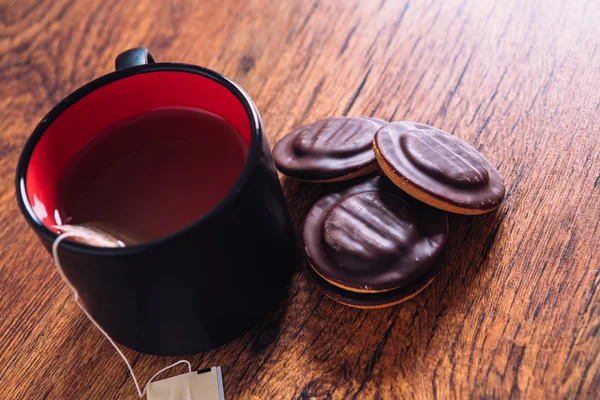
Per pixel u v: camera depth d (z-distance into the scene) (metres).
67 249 0.29
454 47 0.42
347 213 0.34
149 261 0.29
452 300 0.34
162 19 0.47
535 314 0.34
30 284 0.38
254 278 0.33
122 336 0.33
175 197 0.33
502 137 0.38
